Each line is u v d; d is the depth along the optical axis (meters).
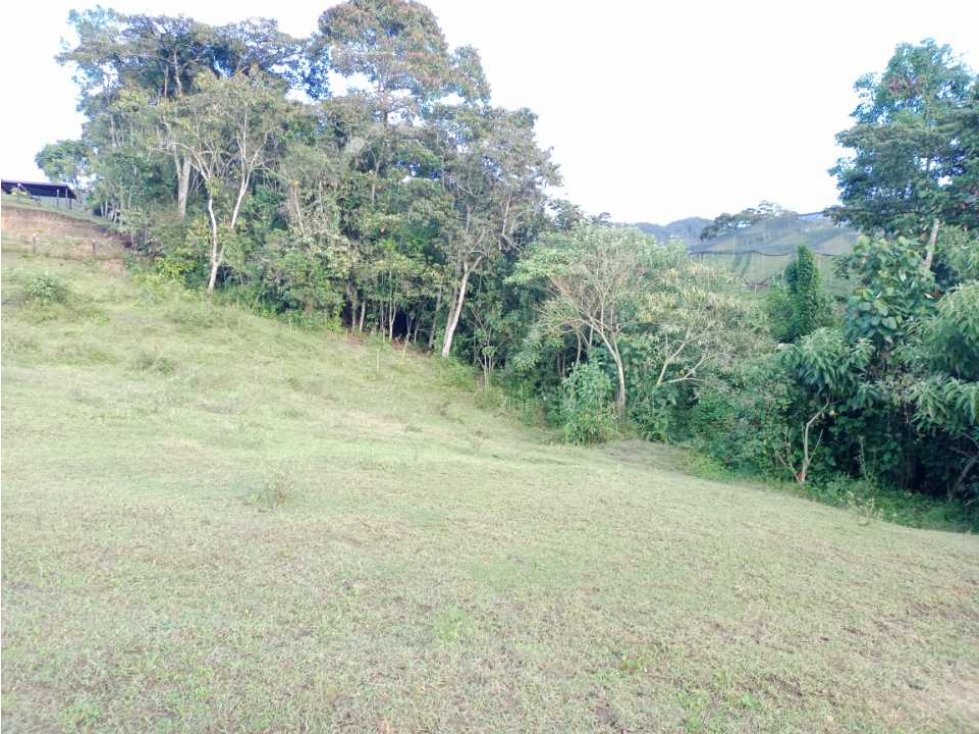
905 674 3.55
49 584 3.77
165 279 20.23
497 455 10.27
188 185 23.89
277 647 3.28
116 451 7.14
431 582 4.27
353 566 4.43
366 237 22.14
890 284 10.20
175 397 10.98
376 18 22.83
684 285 16.11
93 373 12.24
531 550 5.07
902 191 17.30
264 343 17.83
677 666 3.40
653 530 5.93
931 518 8.70
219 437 8.46
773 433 10.83
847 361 9.91
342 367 17.98
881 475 10.34
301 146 20.47
